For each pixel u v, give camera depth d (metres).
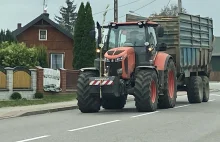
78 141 10.26
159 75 17.95
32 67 26.88
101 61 17.08
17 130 12.62
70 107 20.19
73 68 37.03
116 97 16.83
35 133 11.81
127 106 21.05
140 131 11.70
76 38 36.72
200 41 23.36
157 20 21.58
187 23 21.84
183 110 17.62
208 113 16.30
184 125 12.88
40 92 24.97
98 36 18.12
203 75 24.48
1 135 11.61
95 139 10.50
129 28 17.89
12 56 28.92
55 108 19.09
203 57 23.94
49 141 10.34
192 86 22.19
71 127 12.81
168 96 18.56
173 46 21.08
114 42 17.97
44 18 41.69
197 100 22.36
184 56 21.50
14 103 21.00
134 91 16.59
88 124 13.38
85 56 36.38
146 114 15.95
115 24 18.03
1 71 23.03
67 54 42.00
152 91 16.95
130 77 17.03
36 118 16.11
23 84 24.22
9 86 23.23
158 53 18.52
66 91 28.39
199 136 10.91
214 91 36.62
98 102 17.25
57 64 42.09
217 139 10.48
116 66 16.58
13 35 40.44
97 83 16.45
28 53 29.62
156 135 11.02
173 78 19.31
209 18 24.48
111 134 11.24
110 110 18.53
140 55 17.55
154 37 18.16
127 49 16.94
